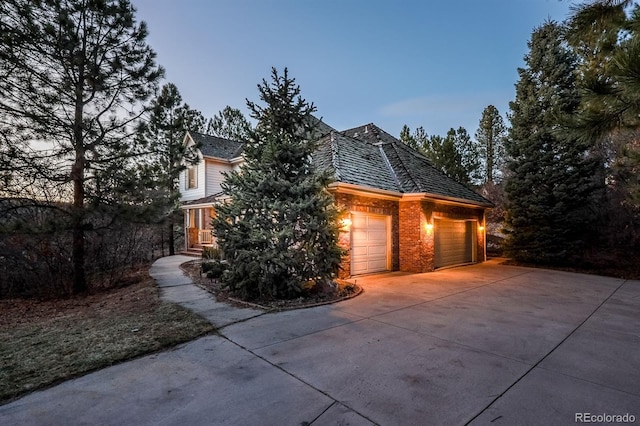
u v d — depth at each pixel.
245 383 3.47
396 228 12.20
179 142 10.98
